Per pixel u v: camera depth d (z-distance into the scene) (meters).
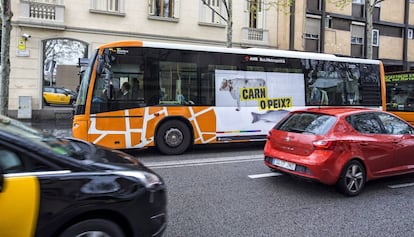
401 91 15.05
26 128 3.68
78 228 3.02
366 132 6.34
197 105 9.88
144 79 9.27
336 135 5.96
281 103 11.04
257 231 4.48
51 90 17.19
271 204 5.54
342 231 4.53
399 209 5.43
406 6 27.45
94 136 8.76
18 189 2.82
